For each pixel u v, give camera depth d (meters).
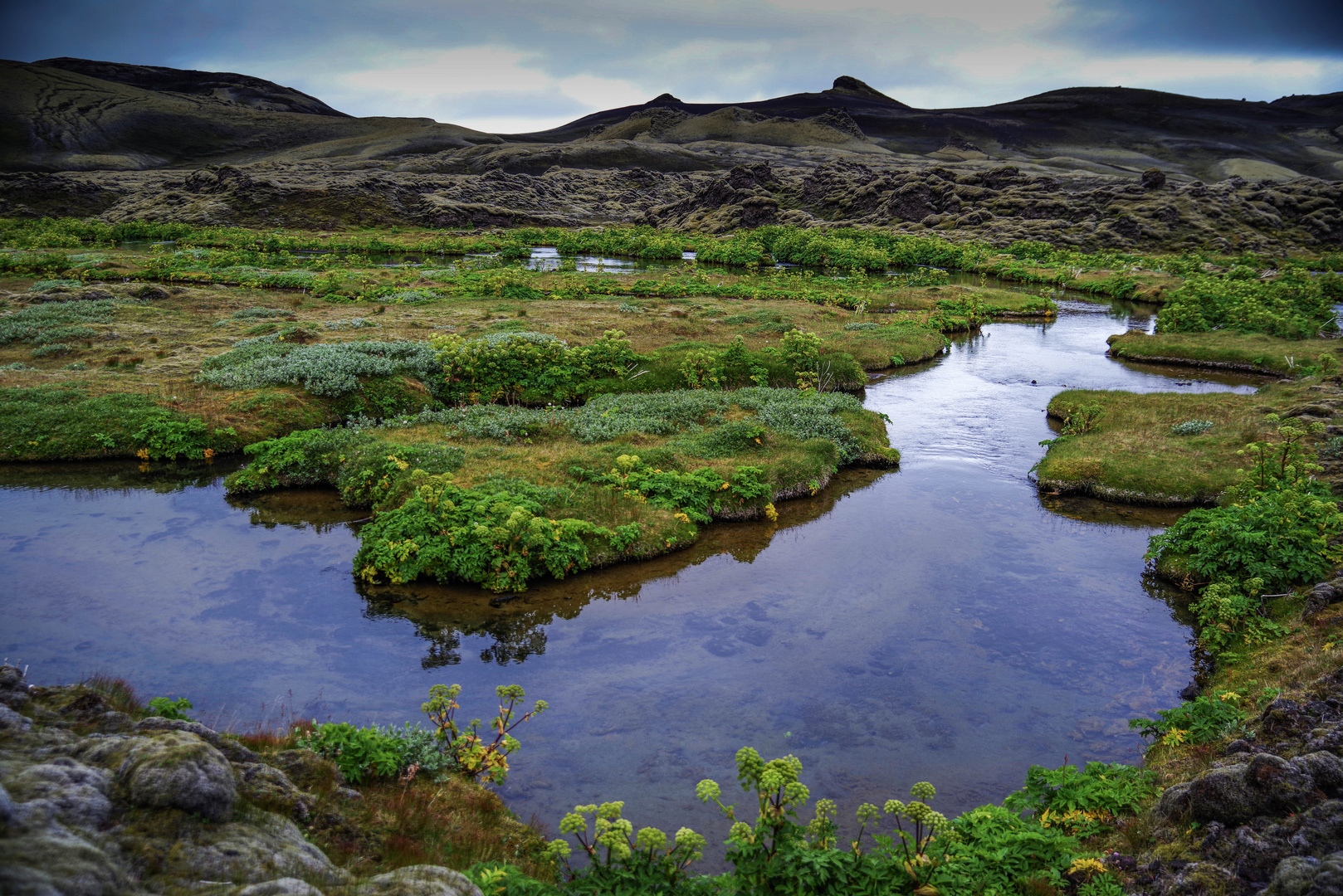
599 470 24.72
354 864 8.17
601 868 8.48
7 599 17.23
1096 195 137.38
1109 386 41.78
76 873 5.44
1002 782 12.78
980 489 27.08
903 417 35.66
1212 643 16.70
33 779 6.54
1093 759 13.41
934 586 20.00
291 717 13.64
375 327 45.75
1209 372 45.31
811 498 26.23
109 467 26.56
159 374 34.22
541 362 36.03
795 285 77.62
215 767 7.55
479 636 17.06
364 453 24.84
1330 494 21.23
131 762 7.29
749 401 33.41
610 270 94.38
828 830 8.90
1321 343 48.50
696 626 17.81
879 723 14.30
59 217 147.25
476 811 10.67
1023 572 20.81
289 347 37.53
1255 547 18.67
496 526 19.80
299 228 137.50
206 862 6.61
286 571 19.48
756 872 8.47
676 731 13.94
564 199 199.75
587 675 15.68
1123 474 26.34
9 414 28.03
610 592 19.41
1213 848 9.26
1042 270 92.31
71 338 39.78
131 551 20.17
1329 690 12.38
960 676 15.95
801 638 17.33
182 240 105.75
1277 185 140.62
